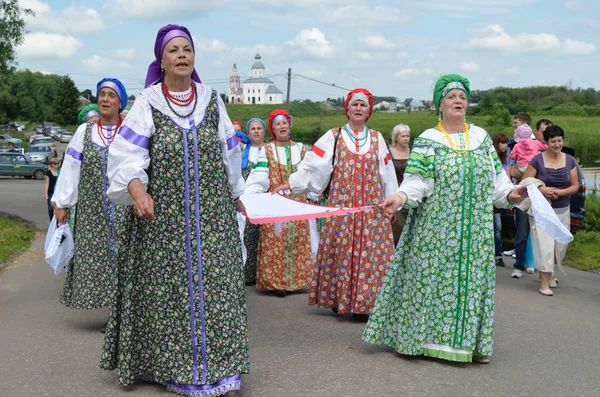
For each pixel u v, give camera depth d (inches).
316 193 259.3
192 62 163.8
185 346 161.9
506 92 3051.2
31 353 205.6
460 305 192.1
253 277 337.7
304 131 2536.9
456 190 191.6
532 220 305.1
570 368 195.2
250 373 185.0
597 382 183.2
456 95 195.3
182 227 161.6
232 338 164.2
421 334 194.5
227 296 163.6
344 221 251.6
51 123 4227.4
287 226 303.9
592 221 488.7
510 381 182.2
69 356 202.2
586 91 3171.8
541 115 2632.9
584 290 317.4
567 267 386.0
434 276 193.6
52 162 503.5
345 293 249.8
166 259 162.1
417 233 196.9
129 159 158.9
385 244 251.4
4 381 179.0
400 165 322.7
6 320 249.9
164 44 162.2
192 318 161.5
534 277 351.9
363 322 249.8
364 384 177.0
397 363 195.5
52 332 232.1
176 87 165.0
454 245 191.9
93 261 236.2
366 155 254.4
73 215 253.8
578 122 2265.0
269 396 167.2
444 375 185.6
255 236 335.6
